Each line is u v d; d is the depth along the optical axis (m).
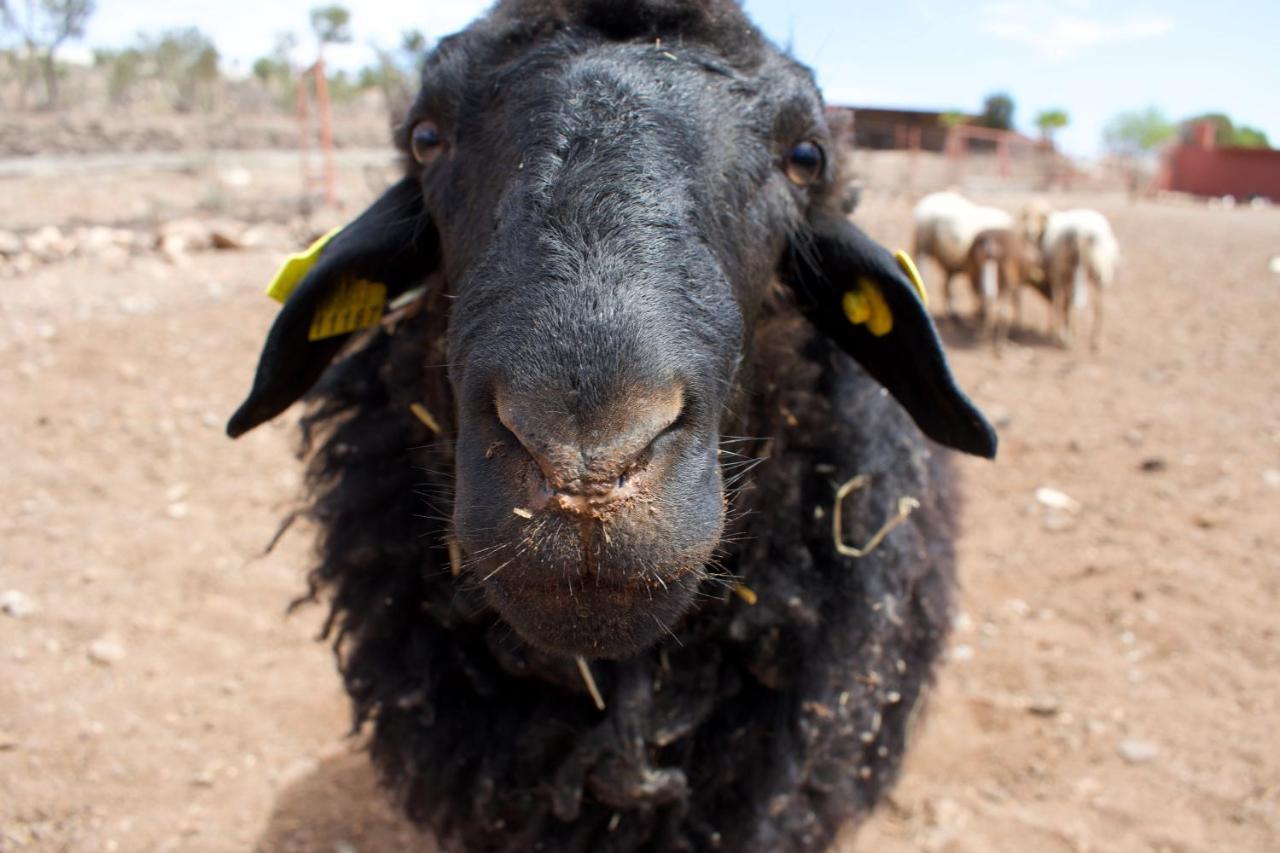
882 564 0.54
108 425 1.31
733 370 0.40
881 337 0.50
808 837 0.56
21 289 1.85
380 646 0.54
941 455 0.68
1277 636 0.93
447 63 0.47
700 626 0.50
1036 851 0.70
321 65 3.28
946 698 0.86
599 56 0.42
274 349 0.47
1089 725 0.82
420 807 0.55
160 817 0.71
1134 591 1.01
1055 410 1.56
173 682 0.85
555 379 0.32
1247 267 2.87
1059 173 6.64
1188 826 0.72
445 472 0.50
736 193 0.43
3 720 0.78
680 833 0.52
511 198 0.38
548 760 0.51
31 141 5.07
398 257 0.51
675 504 0.33
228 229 2.37
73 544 1.04
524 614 0.35
